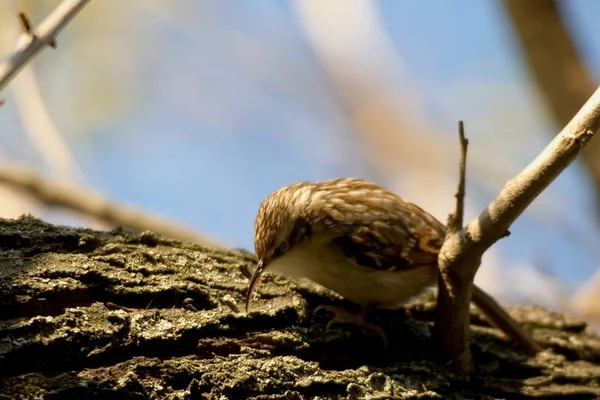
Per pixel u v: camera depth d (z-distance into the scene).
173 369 4.19
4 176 7.83
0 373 3.80
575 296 8.38
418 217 5.73
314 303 5.40
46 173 8.28
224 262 5.19
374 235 5.48
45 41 4.44
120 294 4.41
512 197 4.47
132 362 4.13
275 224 5.57
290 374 4.50
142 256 4.78
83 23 9.60
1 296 4.05
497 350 5.61
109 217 8.09
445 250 4.86
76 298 4.27
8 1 7.69
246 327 4.65
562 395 5.37
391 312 5.71
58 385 3.84
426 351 5.18
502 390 5.28
